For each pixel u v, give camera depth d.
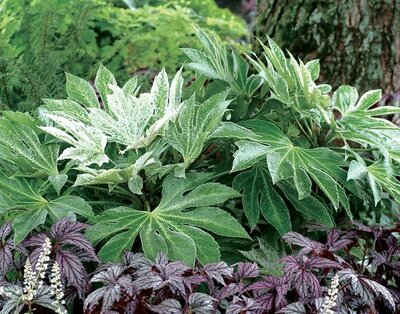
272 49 2.04
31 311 1.53
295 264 1.57
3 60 2.59
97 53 3.44
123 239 1.76
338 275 1.54
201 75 2.16
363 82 2.72
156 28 3.64
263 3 2.99
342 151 2.10
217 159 2.15
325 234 2.09
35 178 1.91
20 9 3.26
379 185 1.90
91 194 2.07
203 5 4.43
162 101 1.92
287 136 2.08
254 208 1.91
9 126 1.92
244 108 2.12
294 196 1.95
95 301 1.46
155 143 1.88
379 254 1.73
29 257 1.61
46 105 2.01
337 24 2.73
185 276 1.58
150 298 1.55
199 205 1.83
